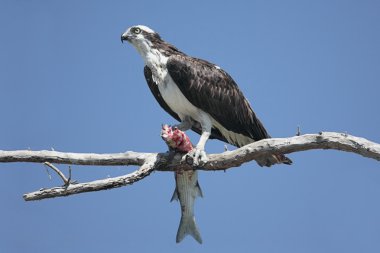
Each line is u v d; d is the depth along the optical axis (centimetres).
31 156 1191
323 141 1079
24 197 1113
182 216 1225
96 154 1208
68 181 1113
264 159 1293
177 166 1211
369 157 1045
